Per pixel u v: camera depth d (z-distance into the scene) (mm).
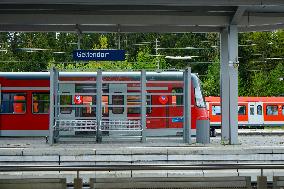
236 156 18125
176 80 26516
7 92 27125
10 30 23109
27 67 63562
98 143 22750
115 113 26000
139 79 26109
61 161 17750
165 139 24938
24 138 27109
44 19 21781
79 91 26297
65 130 23016
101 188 7898
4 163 17828
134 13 22000
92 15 21906
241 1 17281
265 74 56656
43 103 27156
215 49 64062
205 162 17953
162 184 7984
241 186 8055
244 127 47156
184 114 22875
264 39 62031
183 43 64750
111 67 50844
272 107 44094
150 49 62094
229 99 22188
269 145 21812
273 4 17359
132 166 8289
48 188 7938
